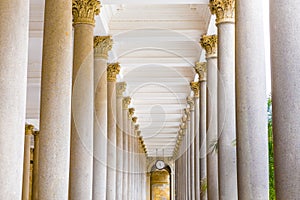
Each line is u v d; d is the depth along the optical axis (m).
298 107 6.66
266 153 10.69
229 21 15.13
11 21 7.58
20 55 7.65
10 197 7.30
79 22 14.86
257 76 10.97
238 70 11.09
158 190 63.75
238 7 11.27
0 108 7.38
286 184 6.57
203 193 22.31
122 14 20.05
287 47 6.84
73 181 14.17
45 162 10.66
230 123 14.67
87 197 14.16
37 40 19.41
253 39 11.07
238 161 10.80
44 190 10.55
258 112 10.83
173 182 59.69
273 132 6.90
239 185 10.70
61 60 10.98
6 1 7.60
